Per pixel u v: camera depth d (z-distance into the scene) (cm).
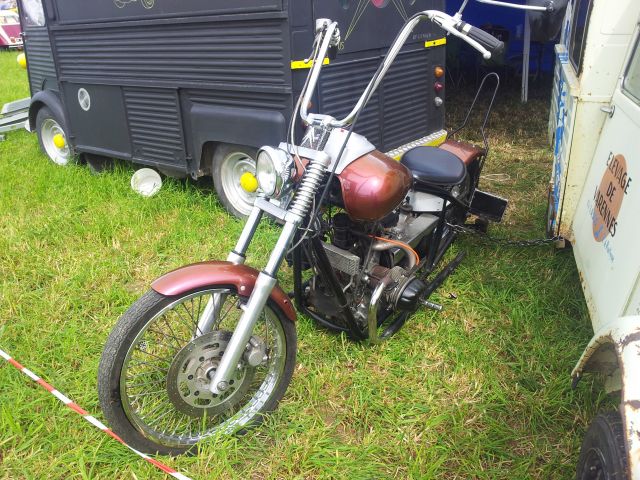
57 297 337
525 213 450
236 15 378
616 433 158
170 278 206
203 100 429
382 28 428
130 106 487
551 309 317
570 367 270
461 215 362
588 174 310
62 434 237
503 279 348
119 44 470
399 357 281
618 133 263
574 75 354
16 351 289
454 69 897
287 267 354
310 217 221
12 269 370
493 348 290
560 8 229
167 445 221
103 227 423
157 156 483
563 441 231
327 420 248
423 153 317
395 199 240
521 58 861
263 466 224
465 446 229
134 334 201
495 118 730
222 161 439
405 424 242
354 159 238
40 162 612
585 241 285
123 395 204
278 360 240
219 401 229
